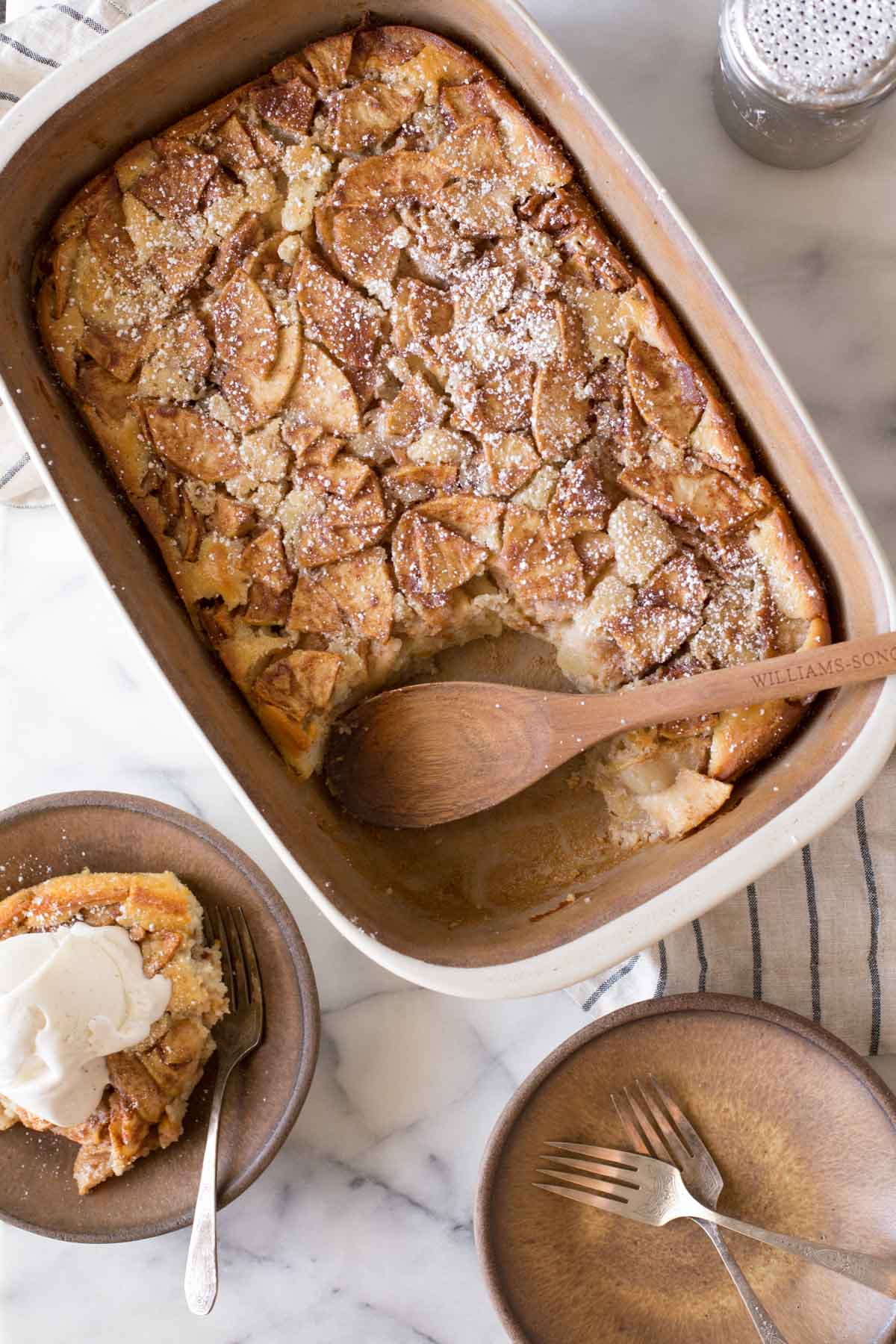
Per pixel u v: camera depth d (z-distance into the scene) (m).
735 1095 0.86
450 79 0.86
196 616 0.85
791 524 0.83
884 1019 0.89
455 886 0.88
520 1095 0.84
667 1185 0.85
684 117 0.91
